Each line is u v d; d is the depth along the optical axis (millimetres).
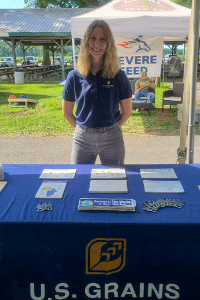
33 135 6789
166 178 2221
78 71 2465
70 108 2750
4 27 18359
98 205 1781
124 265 1739
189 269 1738
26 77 21766
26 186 2129
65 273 1758
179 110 7898
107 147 2605
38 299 1812
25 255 1728
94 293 1798
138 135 6738
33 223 1662
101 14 6609
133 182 2178
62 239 1693
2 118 8547
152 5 6812
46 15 21031
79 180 2223
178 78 21812
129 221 1667
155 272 1747
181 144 3396
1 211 1778
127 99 2652
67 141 6332
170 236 1675
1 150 5781
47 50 27953
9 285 1789
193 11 2791
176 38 10156
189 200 1909
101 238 1687
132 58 7625
